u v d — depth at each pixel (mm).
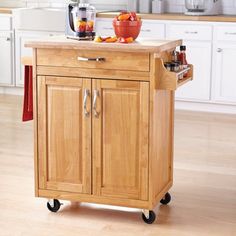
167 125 4062
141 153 3824
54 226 3865
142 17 6496
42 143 3980
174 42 3982
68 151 3949
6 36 7023
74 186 3971
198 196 4293
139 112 3799
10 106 6605
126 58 3764
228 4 6742
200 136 5613
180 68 3988
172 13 6836
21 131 5734
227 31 6242
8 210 4059
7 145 5324
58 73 3885
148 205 3861
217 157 5062
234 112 6414
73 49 3828
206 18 6285
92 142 3898
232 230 3832
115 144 3867
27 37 6938
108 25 6621
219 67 6344
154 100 3764
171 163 4188
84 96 3863
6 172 4703
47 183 4012
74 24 3975
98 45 3771
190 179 4586
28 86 4105
